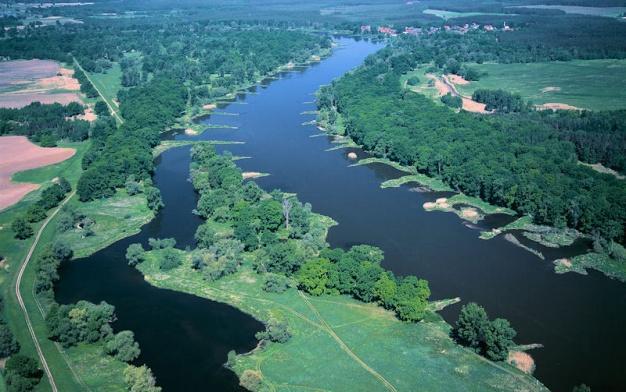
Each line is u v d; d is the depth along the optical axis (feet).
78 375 572.10
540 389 540.52
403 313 638.12
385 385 550.36
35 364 565.94
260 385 553.23
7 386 548.31
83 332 620.49
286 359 592.60
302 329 638.12
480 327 583.58
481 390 540.93
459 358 585.63
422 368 572.51
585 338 622.54
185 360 601.62
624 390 546.67
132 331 649.61
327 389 547.08
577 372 570.46
